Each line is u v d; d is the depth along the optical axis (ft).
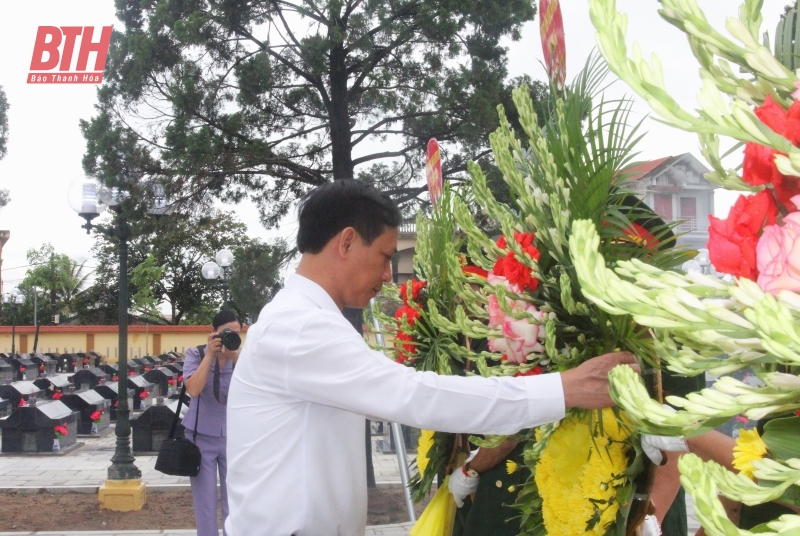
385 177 31.76
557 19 5.43
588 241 2.61
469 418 5.45
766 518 5.90
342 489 6.18
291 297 6.39
